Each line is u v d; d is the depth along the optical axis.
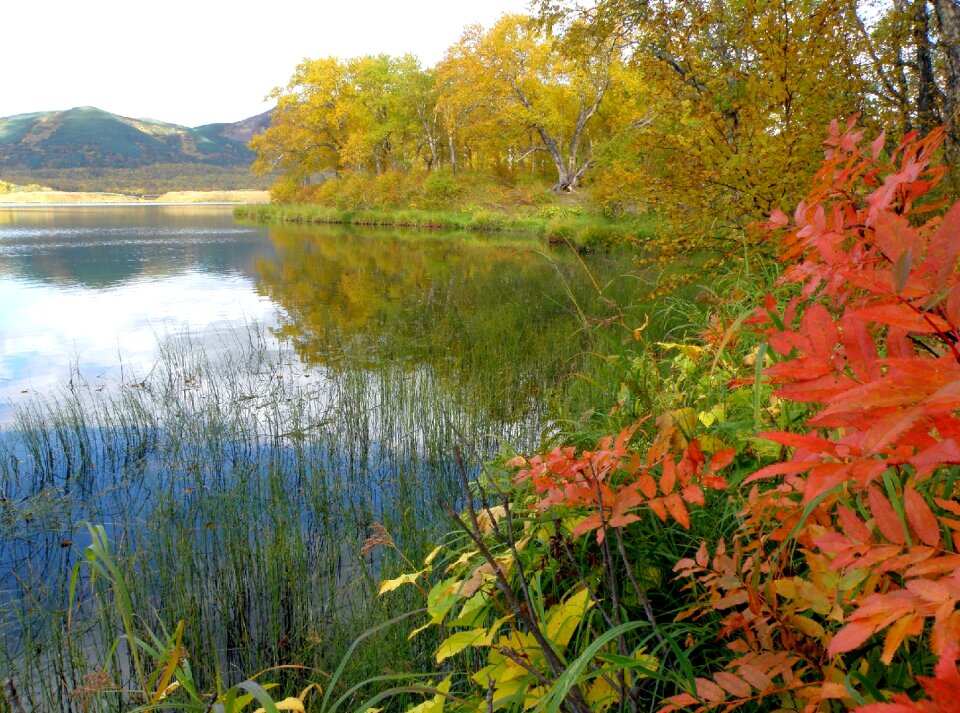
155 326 11.43
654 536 2.02
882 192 1.16
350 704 2.57
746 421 2.05
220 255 24.59
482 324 10.41
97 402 7.11
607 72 35.00
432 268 19.00
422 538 3.46
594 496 1.48
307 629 3.09
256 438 5.87
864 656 1.29
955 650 0.59
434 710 1.60
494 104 42.03
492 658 1.65
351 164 57.25
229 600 3.34
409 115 53.84
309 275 18.27
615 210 25.28
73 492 4.88
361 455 5.38
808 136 5.68
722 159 6.20
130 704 2.64
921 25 5.98
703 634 1.64
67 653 3.01
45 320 12.01
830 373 0.80
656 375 3.10
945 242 0.66
